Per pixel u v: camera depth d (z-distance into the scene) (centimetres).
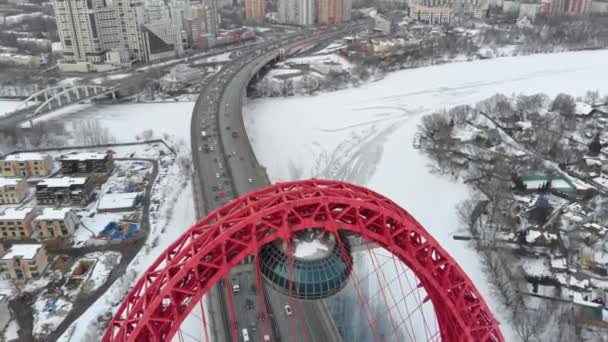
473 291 7575
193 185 15612
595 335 10044
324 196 7081
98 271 12656
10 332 10706
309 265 6975
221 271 6706
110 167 18362
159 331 6581
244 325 9631
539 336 10050
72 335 10550
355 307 10981
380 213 7162
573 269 12106
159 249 13538
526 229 13538
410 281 11919
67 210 14388
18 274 12369
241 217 6981
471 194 15925
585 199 15625
